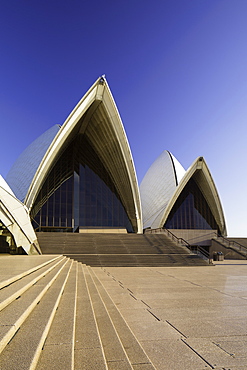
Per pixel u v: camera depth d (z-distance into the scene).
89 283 8.03
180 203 34.00
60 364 2.58
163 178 37.44
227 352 3.72
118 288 8.33
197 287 8.73
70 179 28.61
